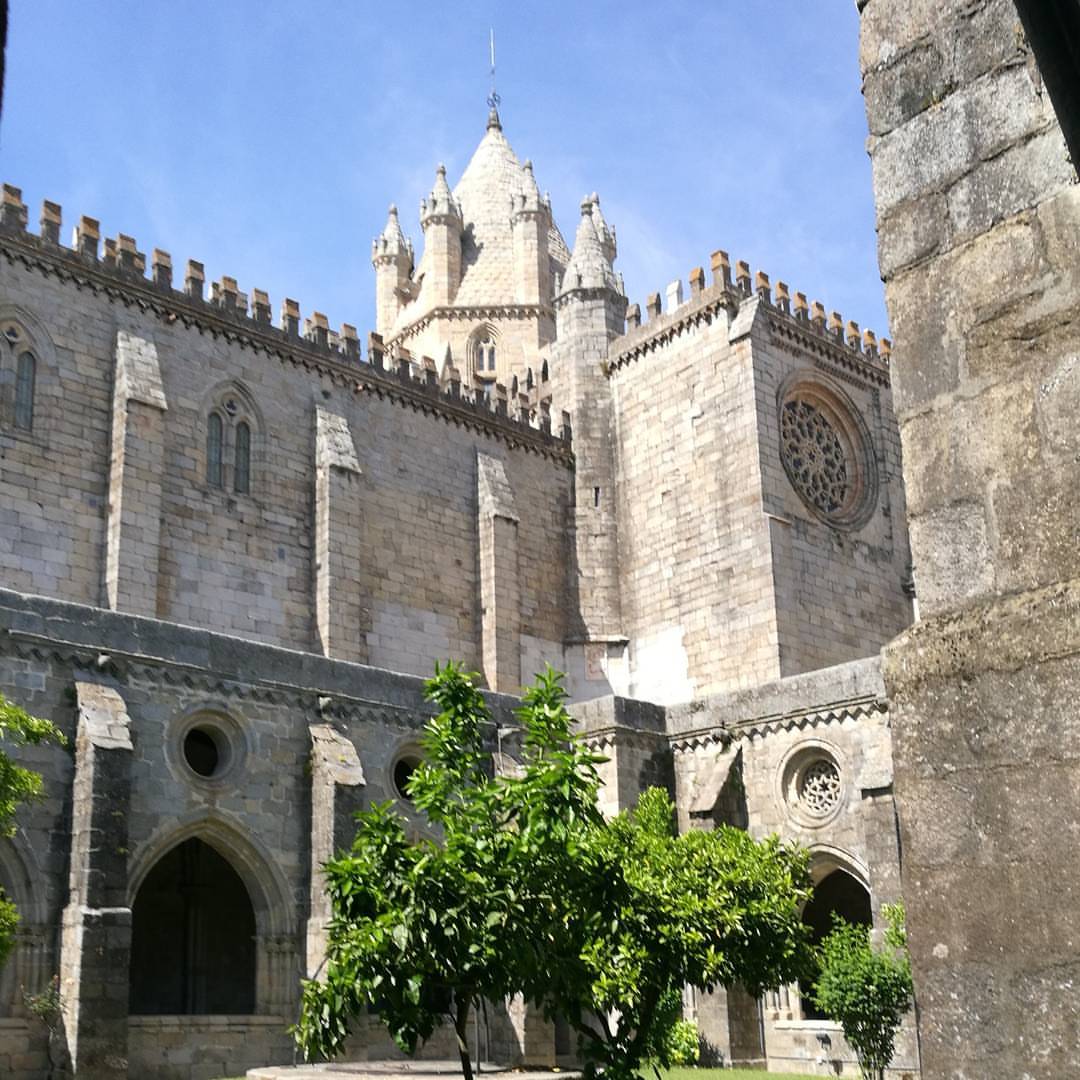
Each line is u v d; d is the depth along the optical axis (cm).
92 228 4984
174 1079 3291
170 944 4259
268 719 3722
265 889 3609
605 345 6531
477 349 9538
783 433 5931
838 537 5928
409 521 5781
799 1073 4003
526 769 2030
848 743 4209
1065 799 506
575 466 6391
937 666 550
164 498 4962
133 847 3334
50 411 4722
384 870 1831
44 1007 3003
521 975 1838
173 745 3488
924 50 625
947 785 539
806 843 4228
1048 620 523
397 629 5609
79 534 4697
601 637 6122
